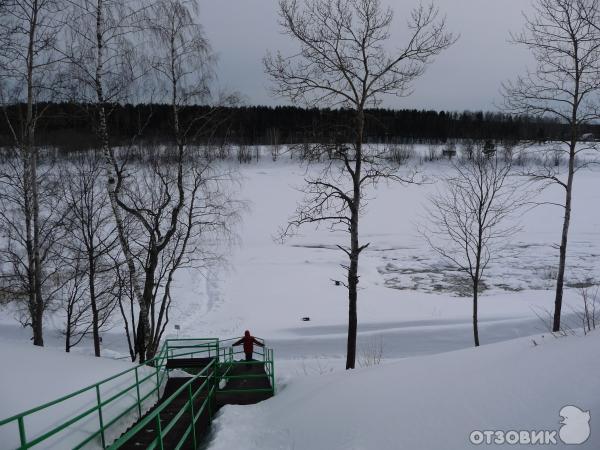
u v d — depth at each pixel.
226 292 28.08
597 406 3.86
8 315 22.22
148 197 15.24
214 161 15.29
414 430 4.75
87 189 14.76
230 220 16.42
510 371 5.21
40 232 13.70
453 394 5.20
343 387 7.12
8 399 6.05
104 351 18.16
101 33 11.91
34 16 11.91
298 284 29.94
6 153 13.42
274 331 20.64
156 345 13.76
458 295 27.08
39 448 5.31
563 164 68.12
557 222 48.88
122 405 7.61
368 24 12.38
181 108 13.41
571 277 30.36
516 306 23.50
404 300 25.67
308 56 12.57
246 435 6.45
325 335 19.91
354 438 5.11
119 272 16.11
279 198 62.94
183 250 14.93
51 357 8.34
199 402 9.12
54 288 19.66
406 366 7.20
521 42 15.15
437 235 45.00
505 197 45.78
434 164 74.19
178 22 12.73
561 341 5.77
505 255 36.88
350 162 13.64
